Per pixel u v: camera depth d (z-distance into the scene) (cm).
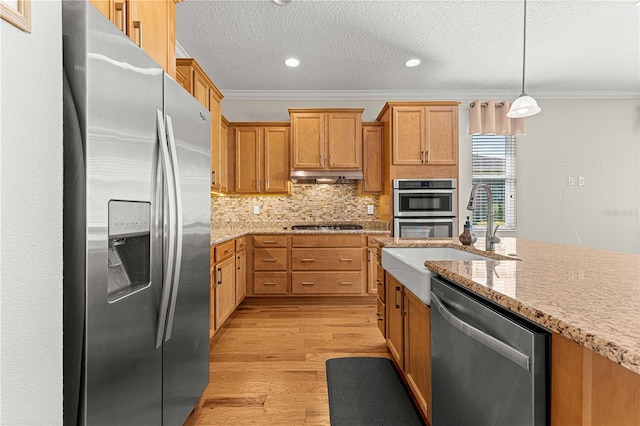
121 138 103
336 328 309
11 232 71
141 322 116
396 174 404
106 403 98
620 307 75
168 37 168
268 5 271
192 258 160
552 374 73
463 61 372
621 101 475
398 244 233
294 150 420
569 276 109
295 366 234
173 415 143
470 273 114
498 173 471
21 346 73
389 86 446
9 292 70
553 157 473
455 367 114
